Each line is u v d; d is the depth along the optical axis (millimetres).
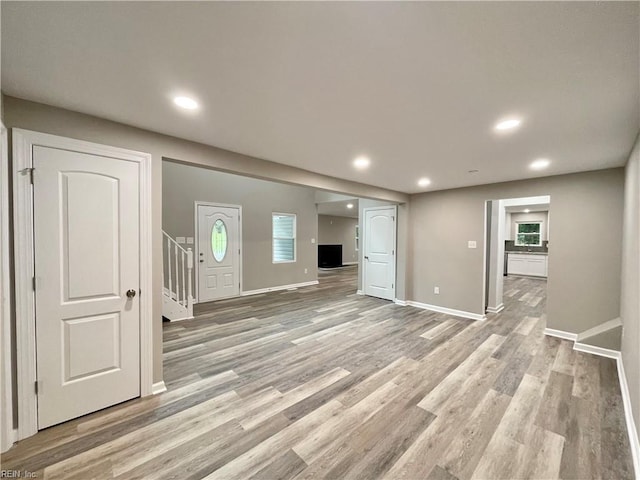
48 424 1875
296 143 2564
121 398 2176
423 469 1578
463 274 4680
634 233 2248
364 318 4508
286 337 3648
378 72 1478
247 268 6336
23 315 1778
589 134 2250
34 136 1811
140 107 1896
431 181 4215
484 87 1607
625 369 2441
